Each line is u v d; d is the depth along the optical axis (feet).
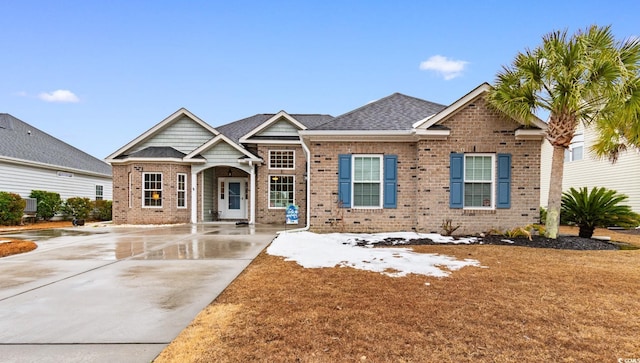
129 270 18.97
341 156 36.35
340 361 8.79
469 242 29.50
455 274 18.01
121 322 11.35
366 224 36.11
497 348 9.59
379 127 36.14
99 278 17.20
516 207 33.50
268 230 40.09
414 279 17.01
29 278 17.22
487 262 21.03
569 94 26.99
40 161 58.18
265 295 14.39
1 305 13.08
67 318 11.73
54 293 14.64
